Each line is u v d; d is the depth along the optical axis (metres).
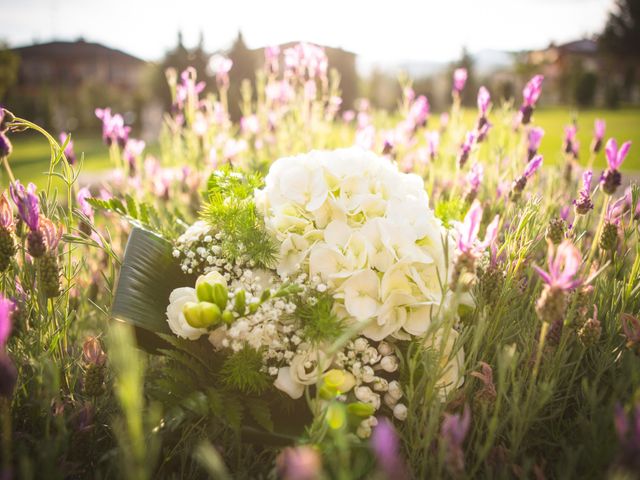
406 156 2.84
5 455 1.04
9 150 1.47
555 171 2.65
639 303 1.54
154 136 18.84
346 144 3.37
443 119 3.53
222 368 1.35
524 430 1.18
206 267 1.53
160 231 1.82
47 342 1.42
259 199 1.57
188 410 1.27
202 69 24.80
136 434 0.85
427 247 1.42
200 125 2.98
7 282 1.51
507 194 1.94
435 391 1.25
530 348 1.38
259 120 3.53
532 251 1.60
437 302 1.33
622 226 1.62
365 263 1.40
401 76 3.21
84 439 1.25
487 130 2.21
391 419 1.39
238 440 1.22
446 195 2.51
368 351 1.35
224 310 1.29
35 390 1.29
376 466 1.19
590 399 1.19
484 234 1.87
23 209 1.26
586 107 28.89
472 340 1.41
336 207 1.47
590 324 1.25
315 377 1.30
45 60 41.94
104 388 1.42
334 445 1.10
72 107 26.84
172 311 1.36
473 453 1.25
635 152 7.66
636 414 0.80
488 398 1.21
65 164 1.54
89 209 1.77
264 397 1.40
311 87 3.22
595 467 1.13
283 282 1.40
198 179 2.75
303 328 1.39
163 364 1.59
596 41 41.31
